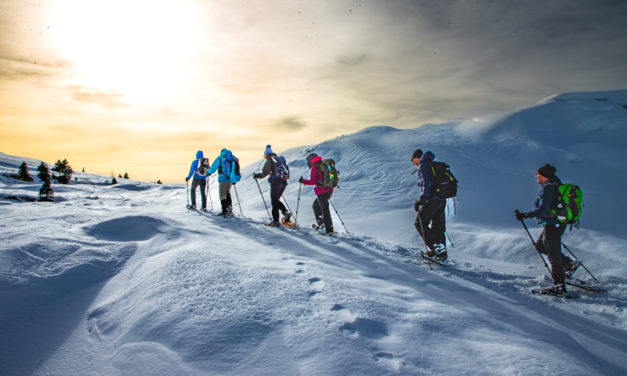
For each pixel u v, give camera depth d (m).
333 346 1.83
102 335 2.12
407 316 2.40
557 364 1.87
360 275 3.62
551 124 21.38
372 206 11.22
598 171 14.68
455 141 19.89
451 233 7.44
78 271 2.97
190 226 5.35
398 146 19.52
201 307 2.20
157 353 1.78
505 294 3.53
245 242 4.82
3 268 2.67
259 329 1.99
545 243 3.72
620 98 24.05
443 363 1.79
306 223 8.92
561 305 3.31
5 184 33.25
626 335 2.67
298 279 2.96
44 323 2.23
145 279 2.81
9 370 1.75
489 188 12.23
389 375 1.62
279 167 6.91
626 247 5.55
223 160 8.17
